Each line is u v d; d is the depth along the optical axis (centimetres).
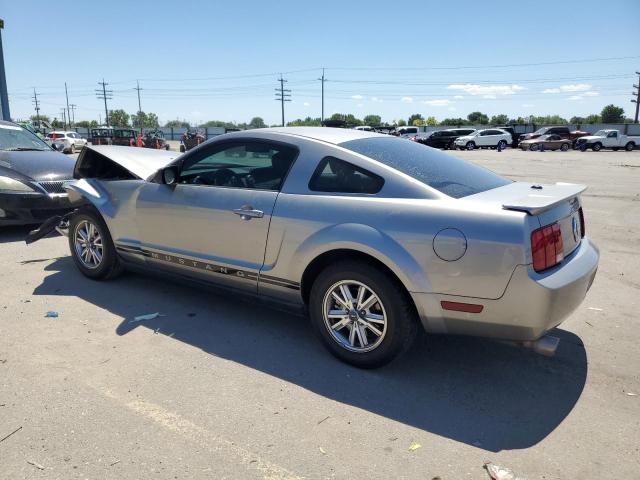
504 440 271
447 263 298
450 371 346
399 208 318
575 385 329
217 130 6762
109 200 486
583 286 313
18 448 257
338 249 336
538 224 293
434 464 251
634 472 247
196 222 411
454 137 4441
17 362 346
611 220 889
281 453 257
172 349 371
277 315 438
